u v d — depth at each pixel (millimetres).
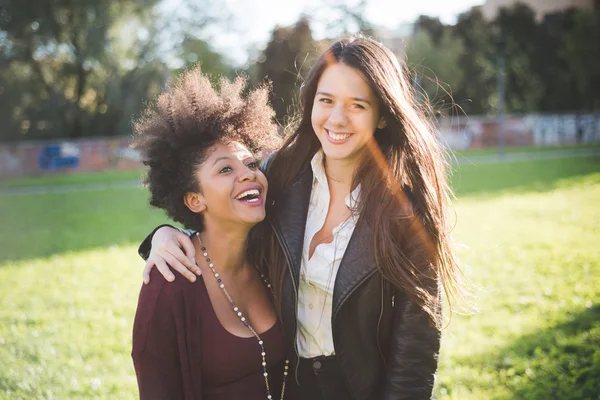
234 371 2281
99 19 33875
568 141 34406
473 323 5344
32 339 5477
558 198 12781
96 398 4238
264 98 2576
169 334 2195
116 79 35062
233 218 2295
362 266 2254
